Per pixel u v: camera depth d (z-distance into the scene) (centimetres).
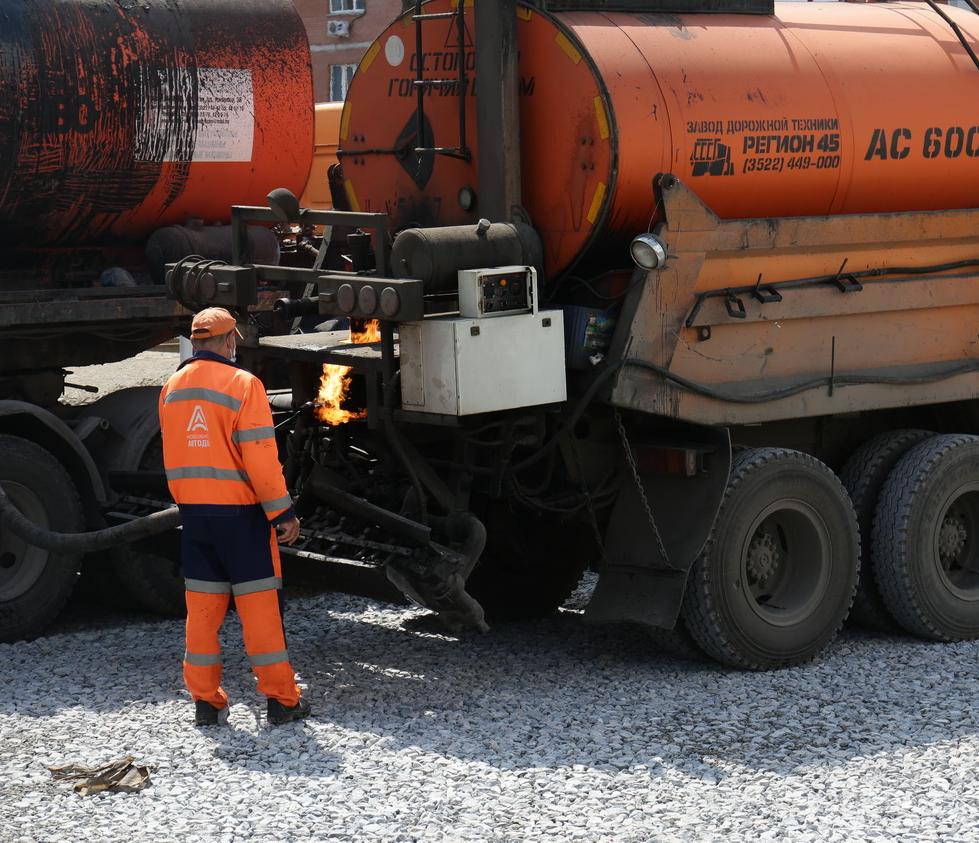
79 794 539
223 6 864
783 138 720
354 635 781
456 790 544
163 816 518
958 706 657
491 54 686
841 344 750
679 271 680
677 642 721
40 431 794
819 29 764
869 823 514
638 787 549
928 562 782
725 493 699
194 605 615
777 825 512
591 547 824
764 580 740
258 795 538
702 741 604
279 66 883
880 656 758
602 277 703
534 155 699
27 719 632
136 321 844
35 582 774
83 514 801
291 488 712
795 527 742
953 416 853
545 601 841
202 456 609
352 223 664
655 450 704
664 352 681
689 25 722
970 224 789
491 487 704
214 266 729
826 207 754
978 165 798
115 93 798
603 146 670
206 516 609
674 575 695
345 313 656
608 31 692
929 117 773
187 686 621
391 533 671
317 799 534
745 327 712
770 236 708
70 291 813
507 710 648
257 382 612
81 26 790
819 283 736
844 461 827
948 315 792
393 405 670
